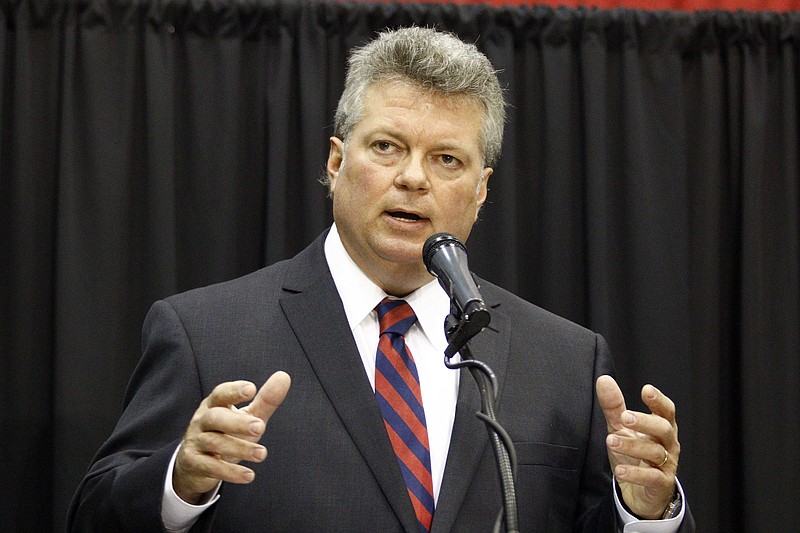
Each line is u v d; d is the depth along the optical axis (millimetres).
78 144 6832
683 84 7676
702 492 7207
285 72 7117
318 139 7090
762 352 7359
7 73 6848
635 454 3848
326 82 7211
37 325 6766
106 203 6781
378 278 4723
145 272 6848
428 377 4621
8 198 6766
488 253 7289
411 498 4238
